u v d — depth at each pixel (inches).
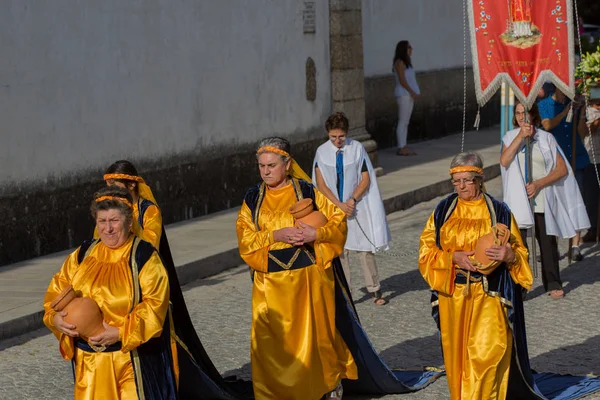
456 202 293.4
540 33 418.6
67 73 538.0
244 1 670.5
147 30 592.7
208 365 310.5
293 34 719.1
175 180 615.5
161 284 245.4
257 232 301.7
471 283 286.5
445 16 1057.5
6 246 501.4
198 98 633.6
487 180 791.7
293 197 305.0
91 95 553.9
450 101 1052.5
